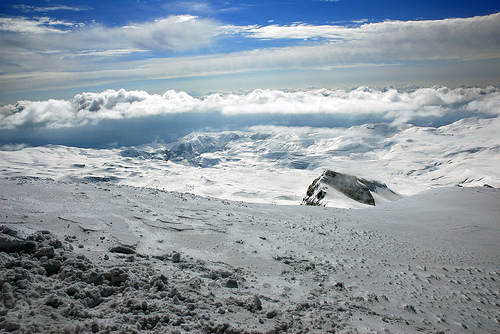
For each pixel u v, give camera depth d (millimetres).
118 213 15719
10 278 6945
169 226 14820
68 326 5898
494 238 20938
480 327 9234
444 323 9117
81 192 19250
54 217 13398
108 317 6586
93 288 7426
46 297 6742
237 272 10586
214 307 7621
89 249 10203
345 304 9117
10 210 13336
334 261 13250
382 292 10680
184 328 6488
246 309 7848
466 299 11211
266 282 10133
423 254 16344
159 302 7320
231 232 15414
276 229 17250
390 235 19688
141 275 8516
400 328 8133
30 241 8734
